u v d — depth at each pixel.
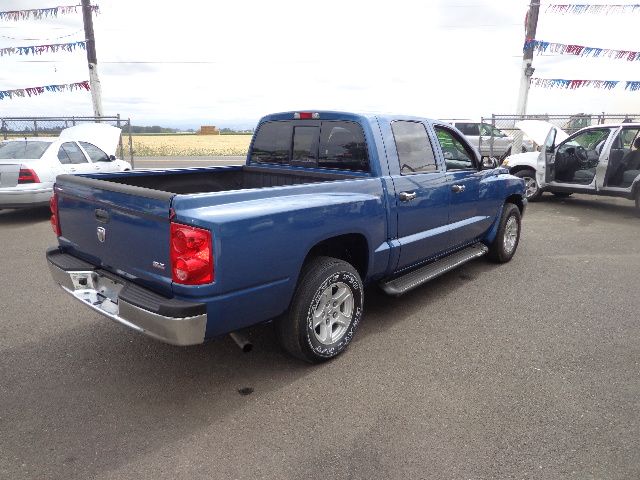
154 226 2.70
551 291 5.07
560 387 3.17
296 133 4.49
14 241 7.18
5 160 8.23
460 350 3.72
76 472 2.38
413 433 2.69
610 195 9.57
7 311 4.44
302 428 2.74
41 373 3.35
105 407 2.95
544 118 15.31
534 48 16.61
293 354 3.43
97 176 3.75
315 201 3.18
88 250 3.33
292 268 3.05
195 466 2.43
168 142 58.00
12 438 2.64
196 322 2.62
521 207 6.30
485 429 2.72
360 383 3.23
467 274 5.67
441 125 4.67
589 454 2.51
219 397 3.07
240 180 5.02
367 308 4.59
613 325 4.19
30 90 17.56
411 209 4.09
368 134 3.85
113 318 2.95
